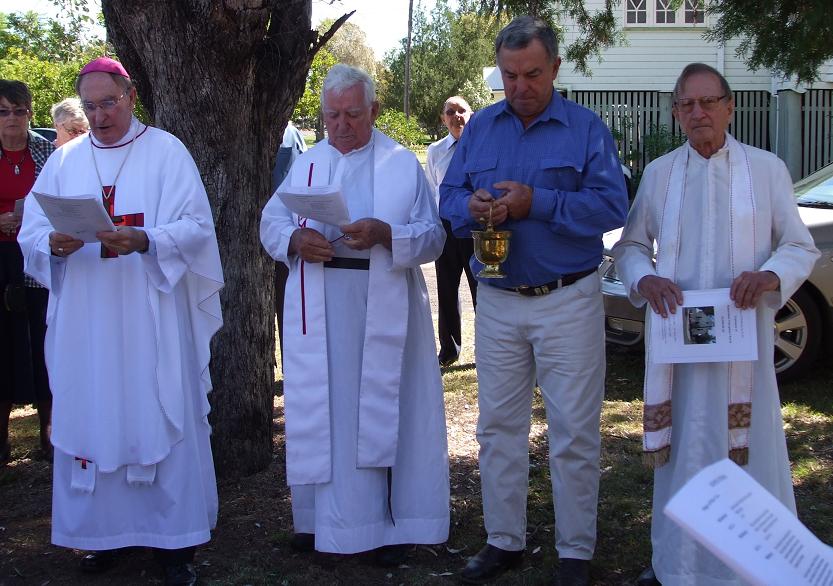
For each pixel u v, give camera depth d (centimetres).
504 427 353
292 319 363
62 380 352
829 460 479
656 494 330
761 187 311
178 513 350
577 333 332
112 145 361
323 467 359
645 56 1584
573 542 345
